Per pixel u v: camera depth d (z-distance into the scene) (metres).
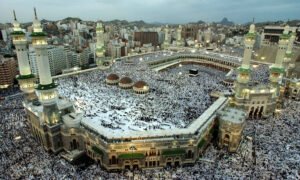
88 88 134.00
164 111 104.19
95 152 79.31
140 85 128.88
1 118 106.94
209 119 92.75
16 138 91.81
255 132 98.12
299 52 191.25
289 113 118.75
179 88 139.00
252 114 116.44
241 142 90.75
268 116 115.88
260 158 79.19
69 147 85.69
